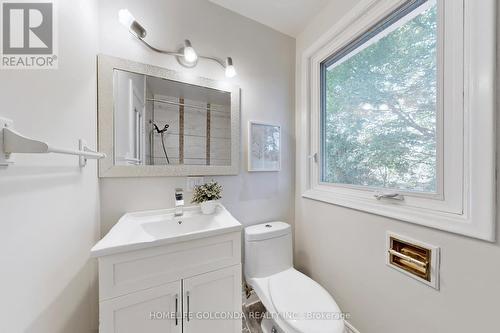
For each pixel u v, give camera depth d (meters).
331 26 1.35
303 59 1.61
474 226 0.68
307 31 1.60
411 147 0.96
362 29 1.15
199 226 1.19
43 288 0.59
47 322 0.61
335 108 1.44
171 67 1.24
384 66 1.08
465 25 0.72
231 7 1.41
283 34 1.67
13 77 0.50
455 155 0.77
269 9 1.43
